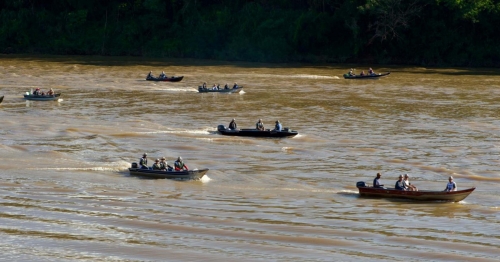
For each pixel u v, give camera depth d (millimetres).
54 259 63625
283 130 120875
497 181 96062
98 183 89938
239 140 117875
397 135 123250
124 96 161625
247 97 163750
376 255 66062
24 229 71125
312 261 64250
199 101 157000
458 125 132750
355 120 136625
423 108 150375
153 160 103375
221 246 67688
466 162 105500
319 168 100812
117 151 108125
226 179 94000
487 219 78312
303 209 80625
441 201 84938
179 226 73125
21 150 106500
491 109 149875
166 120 133500
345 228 73812
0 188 85625
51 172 94625
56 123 127188
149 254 65312
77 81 184500
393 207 82500
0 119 129500
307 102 157125
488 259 65562
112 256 64688
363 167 101812
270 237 70375
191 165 101062
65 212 76938
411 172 99812
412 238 71000
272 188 90000
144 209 78812
